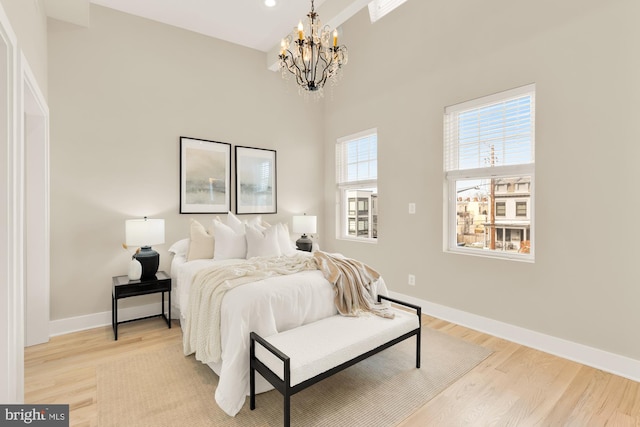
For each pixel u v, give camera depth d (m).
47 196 2.89
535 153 2.73
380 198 4.13
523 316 2.83
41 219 2.85
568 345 2.56
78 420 1.80
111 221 3.33
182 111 3.77
